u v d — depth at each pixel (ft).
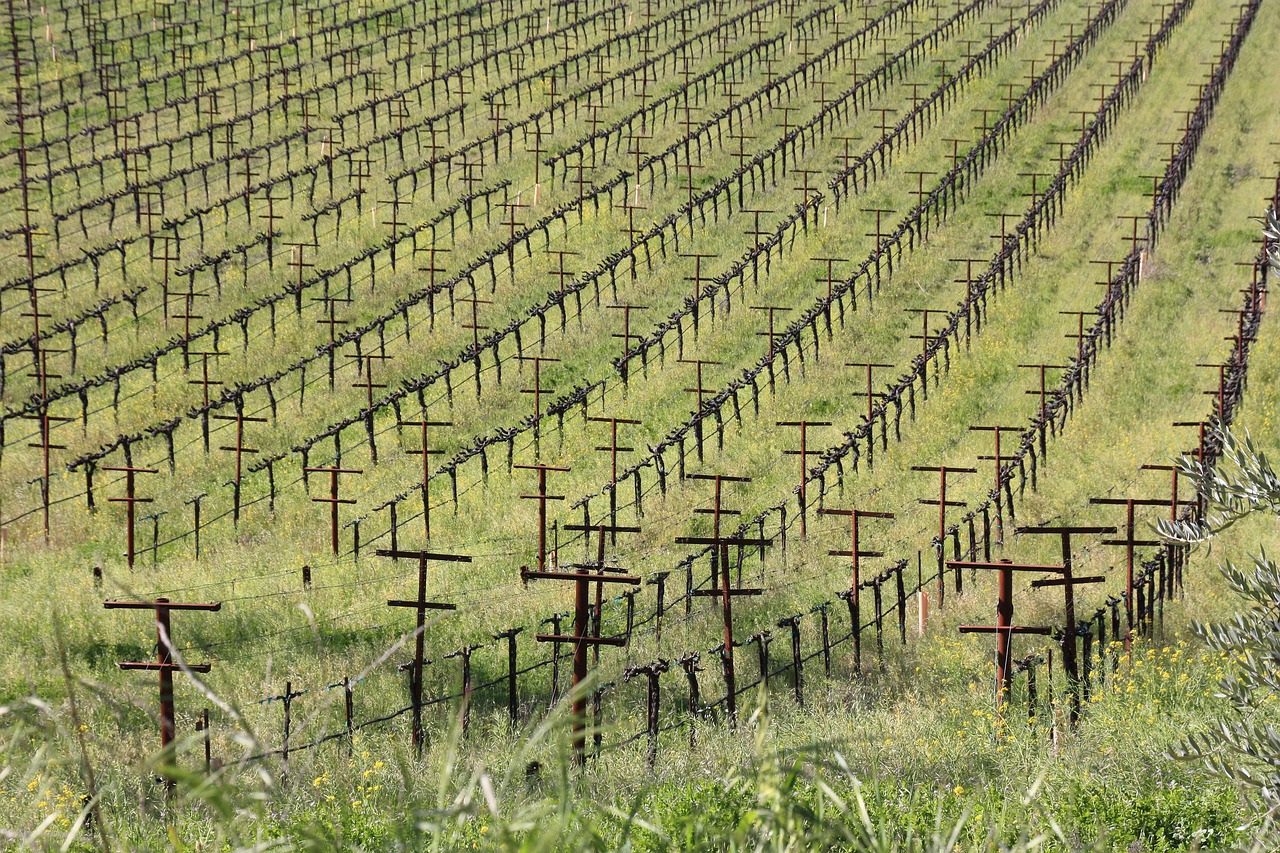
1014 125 644.69
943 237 506.89
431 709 209.46
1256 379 364.38
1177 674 195.42
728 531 289.53
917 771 144.36
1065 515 288.30
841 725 174.09
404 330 438.81
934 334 417.28
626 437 352.08
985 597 246.06
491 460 341.00
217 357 414.41
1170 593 236.63
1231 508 95.09
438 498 319.06
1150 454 315.17
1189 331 405.59
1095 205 542.98
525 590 247.91
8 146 619.67
